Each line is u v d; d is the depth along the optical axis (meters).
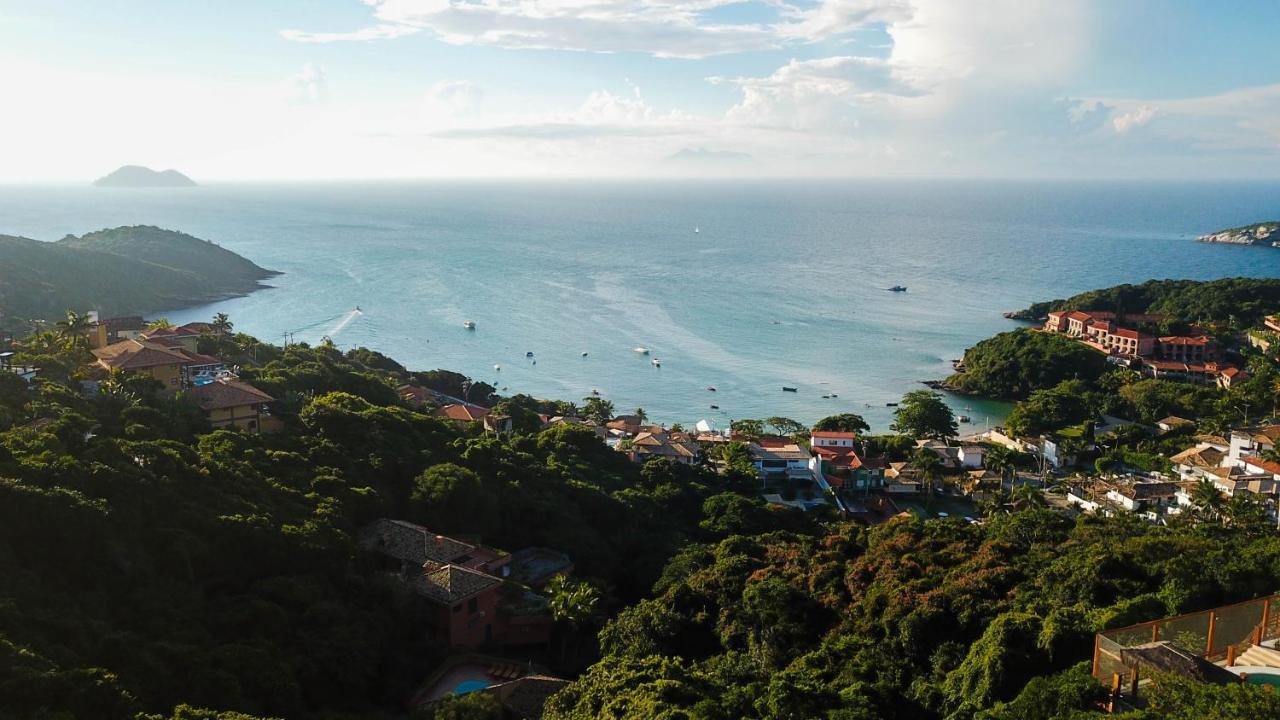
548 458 107.94
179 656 47.16
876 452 149.50
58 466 57.78
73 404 76.50
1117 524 82.38
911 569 63.50
